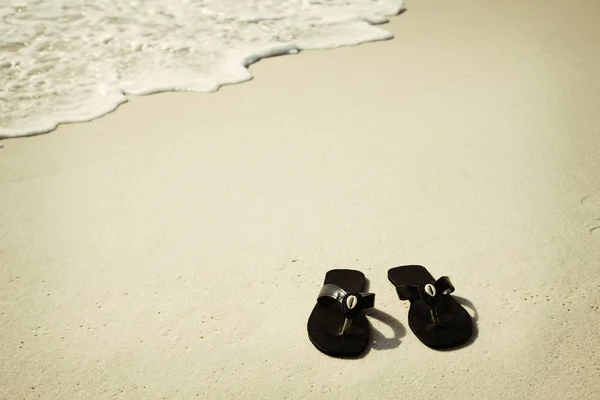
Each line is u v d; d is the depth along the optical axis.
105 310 2.20
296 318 2.17
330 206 2.76
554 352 2.00
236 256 2.46
